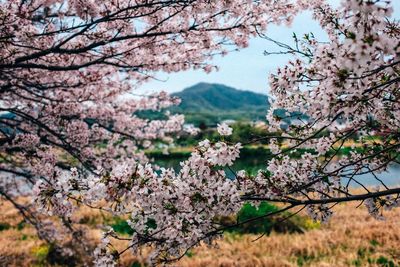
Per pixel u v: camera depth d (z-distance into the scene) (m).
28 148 7.43
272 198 3.40
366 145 3.99
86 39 6.63
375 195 3.33
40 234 11.34
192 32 6.33
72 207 3.68
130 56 6.89
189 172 3.24
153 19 6.20
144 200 3.13
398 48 2.21
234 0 5.60
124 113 10.30
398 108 3.42
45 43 6.27
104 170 3.21
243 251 12.54
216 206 3.25
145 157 10.62
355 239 12.59
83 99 8.64
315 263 10.91
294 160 3.79
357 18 2.21
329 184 3.71
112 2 5.68
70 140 8.60
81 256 12.12
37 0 5.57
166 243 3.38
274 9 6.18
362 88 2.62
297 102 3.40
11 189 11.28
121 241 13.84
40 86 6.99
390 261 10.51
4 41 5.15
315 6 3.79
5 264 12.12
